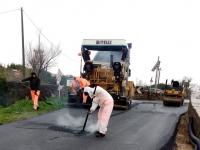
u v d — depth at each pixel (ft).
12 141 26.14
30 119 39.09
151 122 43.37
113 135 31.48
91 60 61.98
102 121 30.27
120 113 53.26
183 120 51.16
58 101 59.06
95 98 31.09
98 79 59.93
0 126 33.24
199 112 35.55
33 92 48.11
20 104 49.62
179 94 81.87
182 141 33.63
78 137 29.17
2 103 49.96
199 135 30.86
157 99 121.60
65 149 24.21
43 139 27.43
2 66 85.56
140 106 73.67
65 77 78.69
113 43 61.46
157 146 27.53
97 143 27.04
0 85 50.06
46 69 107.14
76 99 57.16
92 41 61.87
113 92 59.47
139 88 121.49
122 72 60.23
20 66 99.35
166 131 36.11
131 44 64.69
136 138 30.68
